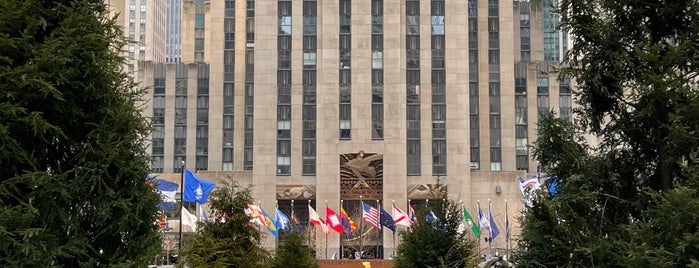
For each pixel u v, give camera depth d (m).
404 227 86.62
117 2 45.91
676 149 16.02
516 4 129.38
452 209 29.61
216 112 111.69
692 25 16.72
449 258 27.91
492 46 106.44
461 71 96.38
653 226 14.96
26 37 13.71
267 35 96.75
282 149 94.44
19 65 13.94
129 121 15.31
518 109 108.56
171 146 114.00
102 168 14.39
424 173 93.69
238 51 113.06
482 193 94.38
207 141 114.56
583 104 18.31
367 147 93.38
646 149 17.56
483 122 104.06
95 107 14.97
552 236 16.48
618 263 15.20
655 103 16.56
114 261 14.52
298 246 36.06
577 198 16.73
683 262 14.46
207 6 139.88
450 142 94.62
